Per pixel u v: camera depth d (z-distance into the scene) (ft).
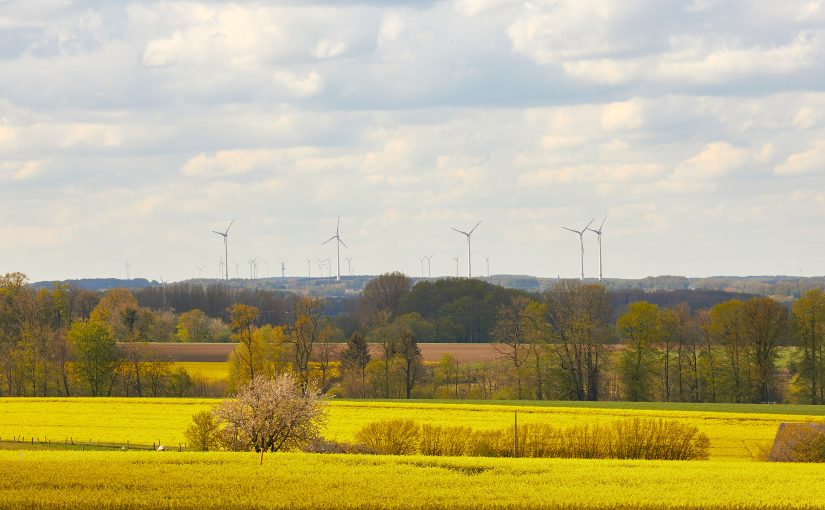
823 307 482.28
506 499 217.97
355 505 212.23
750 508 212.23
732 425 359.87
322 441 303.89
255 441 300.40
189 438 311.47
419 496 219.82
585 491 225.15
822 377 474.90
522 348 513.04
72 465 251.60
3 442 351.25
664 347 511.40
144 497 217.77
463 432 314.55
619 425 310.45
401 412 396.37
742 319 490.08
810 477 242.37
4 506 211.00
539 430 313.94
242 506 211.82
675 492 224.53
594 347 495.41
